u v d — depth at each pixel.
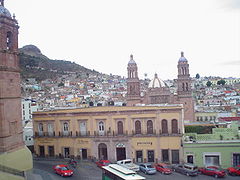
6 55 28.31
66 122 47.97
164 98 68.38
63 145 48.09
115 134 45.44
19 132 29.56
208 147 40.88
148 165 38.91
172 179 35.09
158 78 71.44
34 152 50.62
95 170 40.16
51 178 35.72
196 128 53.12
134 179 25.64
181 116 43.09
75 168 41.41
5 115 27.50
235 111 85.56
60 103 140.75
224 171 36.28
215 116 77.88
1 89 27.23
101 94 189.25
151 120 44.53
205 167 38.69
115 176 27.75
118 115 45.41
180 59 73.62
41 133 49.84
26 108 92.00
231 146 39.94
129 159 42.00
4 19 28.05
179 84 73.25
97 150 46.41
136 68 77.56
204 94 183.12
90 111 46.47
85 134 46.97
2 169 25.36
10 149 27.80
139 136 44.41
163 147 43.53
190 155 41.91
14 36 29.78
